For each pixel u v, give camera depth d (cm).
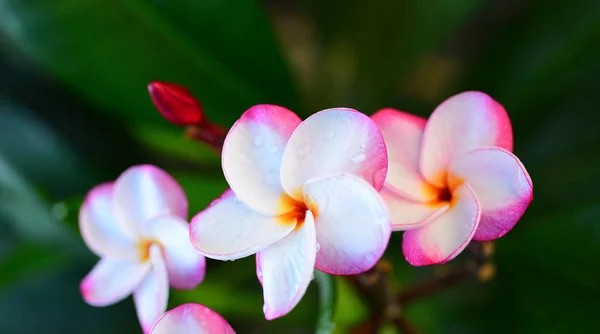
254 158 46
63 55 60
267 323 65
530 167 64
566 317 59
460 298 63
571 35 63
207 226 46
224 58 61
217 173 65
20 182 60
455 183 47
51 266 67
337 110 44
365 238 43
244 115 46
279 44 60
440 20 66
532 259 60
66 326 66
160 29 60
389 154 48
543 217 62
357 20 68
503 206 46
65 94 65
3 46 65
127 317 66
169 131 63
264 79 61
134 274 50
